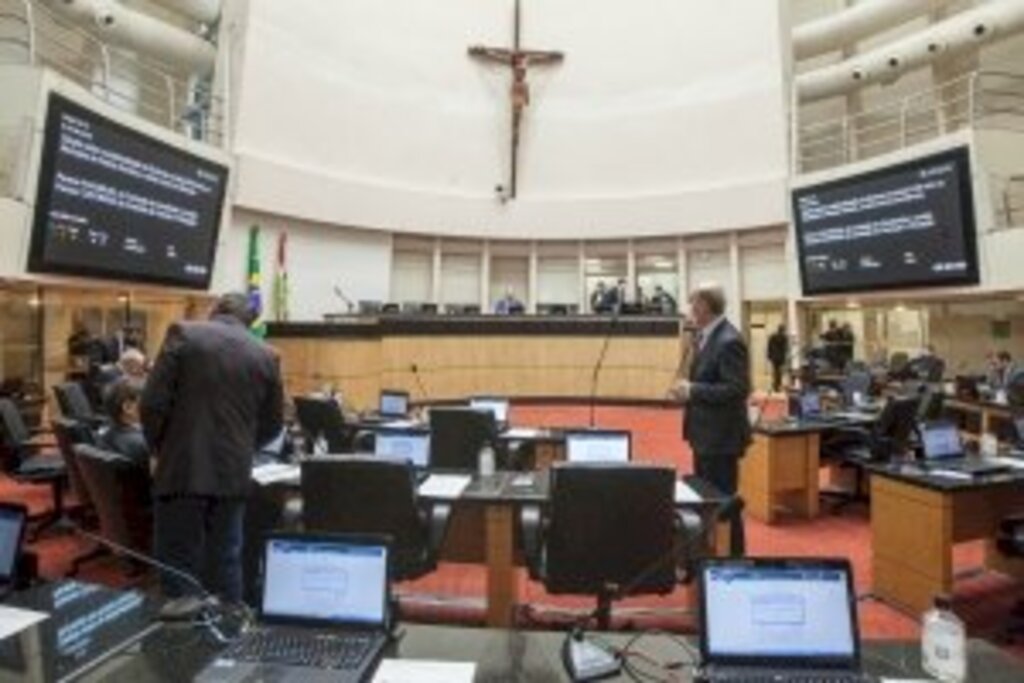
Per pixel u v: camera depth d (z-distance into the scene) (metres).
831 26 11.92
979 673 1.55
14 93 6.19
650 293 13.98
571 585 2.76
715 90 13.15
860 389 7.97
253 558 3.14
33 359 8.72
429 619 3.58
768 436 5.58
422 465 3.91
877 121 12.26
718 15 13.13
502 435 4.93
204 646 1.63
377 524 2.94
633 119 13.78
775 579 1.65
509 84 14.11
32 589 1.95
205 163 8.45
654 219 13.53
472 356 11.54
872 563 4.02
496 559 3.22
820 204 10.12
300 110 11.91
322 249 12.60
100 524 4.11
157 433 2.87
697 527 2.82
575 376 11.95
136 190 7.42
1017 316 10.31
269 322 9.62
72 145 6.52
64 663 1.54
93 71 9.59
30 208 6.22
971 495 3.70
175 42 10.14
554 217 13.99
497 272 14.55
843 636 1.61
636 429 9.78
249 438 2.94
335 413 5.00
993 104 10.62
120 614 1.80
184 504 2.86
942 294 9.02
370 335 10.02
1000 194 8.41
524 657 1.61
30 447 5.22
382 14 13.02
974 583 4.23
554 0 14.11
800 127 12.49
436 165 13.67
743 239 13.11
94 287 7.51
